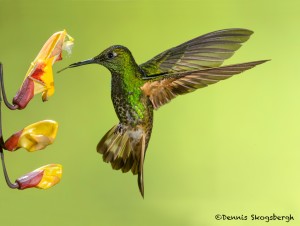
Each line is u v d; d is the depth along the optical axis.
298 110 2.93
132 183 2.87
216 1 2.93
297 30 2.94
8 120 2.87
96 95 2.89
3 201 2.85
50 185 2.58
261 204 2.89
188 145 2.90
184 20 2.92
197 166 2.89
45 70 2.57
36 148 2.58
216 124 2.91
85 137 2.88
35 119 2.88
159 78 2.61
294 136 2.92
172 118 2.91
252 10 2.94
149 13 2.92
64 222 2.86
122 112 2.61
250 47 2.94
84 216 2.86
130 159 2.61
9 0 2.89
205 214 2.88
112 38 2.90
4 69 2.88
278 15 2.94
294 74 2.94
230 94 2.92
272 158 2.91
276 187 2.90
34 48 2.88
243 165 2.90
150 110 2.61
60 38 2.58
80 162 2.87
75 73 2.89
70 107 2.88
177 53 2.63
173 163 2.90
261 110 2.92
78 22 2.90
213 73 2.61
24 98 2.57
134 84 2.61
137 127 2.61
